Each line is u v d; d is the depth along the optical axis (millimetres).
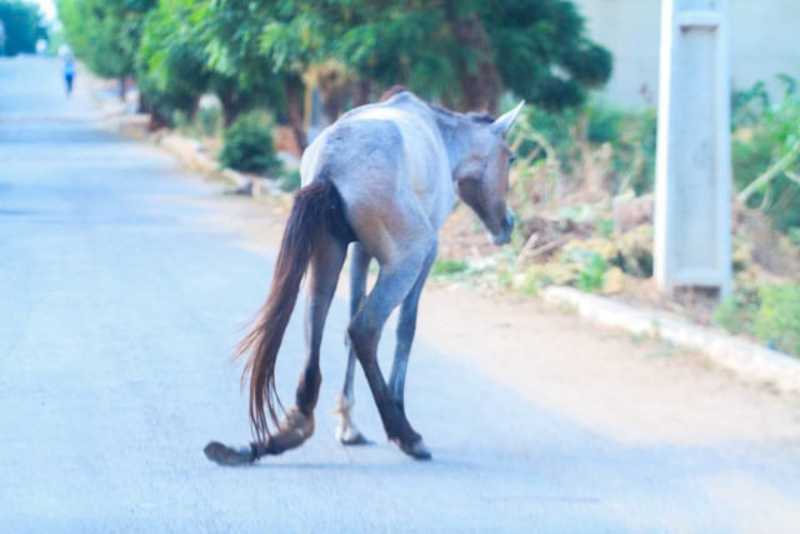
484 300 18594
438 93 24562
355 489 9719
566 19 28375
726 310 16734
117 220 28094
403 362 10836
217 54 28172
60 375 13250
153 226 27062
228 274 20438
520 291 19094
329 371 13844
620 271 19219
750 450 11047
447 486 9852
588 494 9742
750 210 23016
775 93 48875
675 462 10656
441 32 24859
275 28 25359
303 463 10414
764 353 13891
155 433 11141
